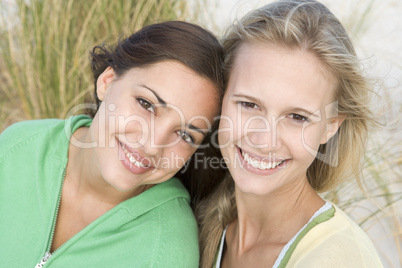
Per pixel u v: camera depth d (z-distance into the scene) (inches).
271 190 61.8
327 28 58.7
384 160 110.3
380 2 144.6
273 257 63.9
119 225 66.4
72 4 119.6
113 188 67.9
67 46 122.3
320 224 61.0
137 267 64.0
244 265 67.2
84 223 69.9
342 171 72.5
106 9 117.3
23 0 123.6
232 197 73.9
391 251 106.3
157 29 63.9
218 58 63.4
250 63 59.6
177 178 78.4
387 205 106.1
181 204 71.2
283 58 57.6
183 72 61.5
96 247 66.0
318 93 58.4
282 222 66.0
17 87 128.5
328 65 58.7
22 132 73.5
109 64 68.8
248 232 68.4
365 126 69.3
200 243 74.8
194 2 124.8
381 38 125.0
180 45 61.7
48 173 69.6
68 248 66.0
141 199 67.5
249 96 58.9
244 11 100.7
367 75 65.2
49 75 121.0
